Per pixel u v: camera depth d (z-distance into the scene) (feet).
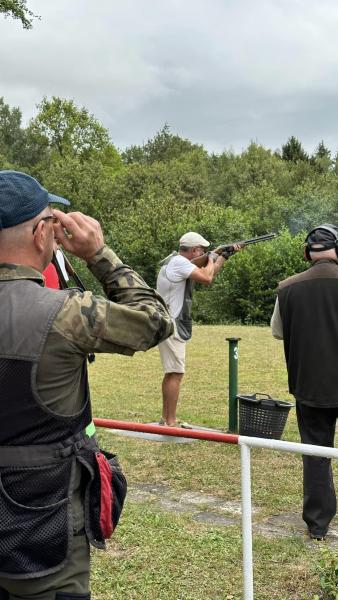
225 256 21.12
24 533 5.38
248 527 8.36
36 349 5.31
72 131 178.40
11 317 5.41
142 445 20.24
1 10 67.31
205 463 18.45
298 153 200.23
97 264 5.96
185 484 16.92
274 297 65.51
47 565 5.50
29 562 5.45
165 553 12.53
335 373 13.03
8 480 5.40
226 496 16.08
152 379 32.89
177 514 14.57
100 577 11.60
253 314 65.87
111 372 34.88
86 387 5.82
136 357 40.14
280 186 158.30
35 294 5.51
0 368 5.35
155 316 5.69
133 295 5.85
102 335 5.41
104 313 5.44
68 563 5.61
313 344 13.05
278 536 13.55
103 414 24.81
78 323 5.38
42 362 5.32
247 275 66.49
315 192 110.52
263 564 12.14
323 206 102.68
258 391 29.48
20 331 5.37
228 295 67.62
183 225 83.30
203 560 12.28
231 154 199.21
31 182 5.70
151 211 88.02
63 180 129.29
